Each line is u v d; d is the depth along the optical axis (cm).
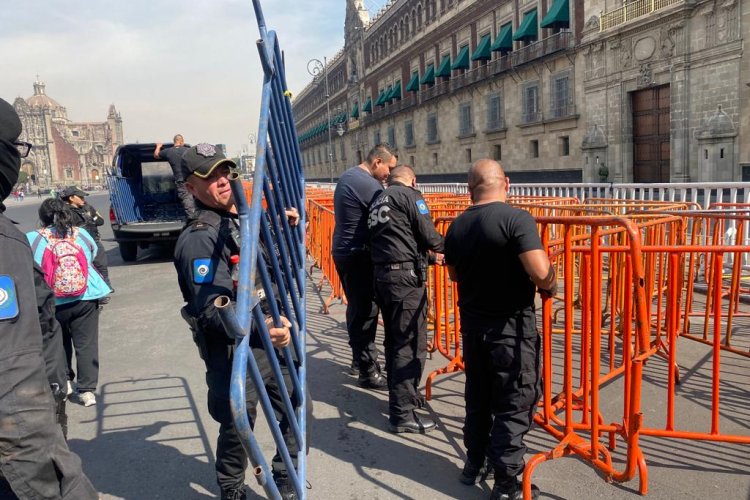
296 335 258
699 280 709
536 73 3169
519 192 1350
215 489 314
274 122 265
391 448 345
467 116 4031
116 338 624
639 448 297
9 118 162
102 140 14362
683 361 457
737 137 2034
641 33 2389
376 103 6066
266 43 229
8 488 154
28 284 151
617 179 2627
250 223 178
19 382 142
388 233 353
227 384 249
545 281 255
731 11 2006
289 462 200
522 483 276
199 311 232
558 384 429
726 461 309
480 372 290
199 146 239
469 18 3938
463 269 279
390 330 391
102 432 388
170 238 1225
